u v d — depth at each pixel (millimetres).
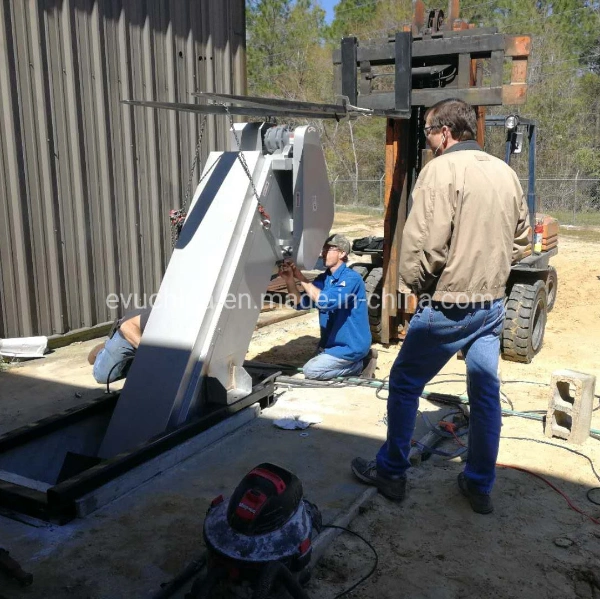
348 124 31406
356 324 4785
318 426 4004
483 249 2730
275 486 2221
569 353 6254
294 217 4016
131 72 6652
